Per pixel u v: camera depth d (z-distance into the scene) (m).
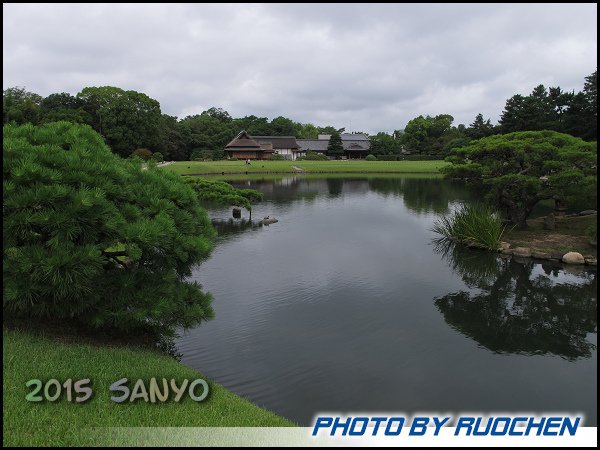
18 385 5.63
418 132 104.88
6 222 6.23
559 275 15.92
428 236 22.23
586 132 48.72
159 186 8.55
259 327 10.95
